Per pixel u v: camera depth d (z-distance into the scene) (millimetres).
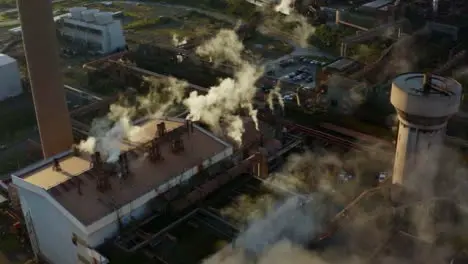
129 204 40969
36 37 50125
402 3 116188
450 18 108375
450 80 36000
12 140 72562
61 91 54062
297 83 88625
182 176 44750
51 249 45156
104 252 38969
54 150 55719
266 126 63250
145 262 37656
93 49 112562
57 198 40969
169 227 41000
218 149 48562
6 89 86562
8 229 52062
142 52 102812
